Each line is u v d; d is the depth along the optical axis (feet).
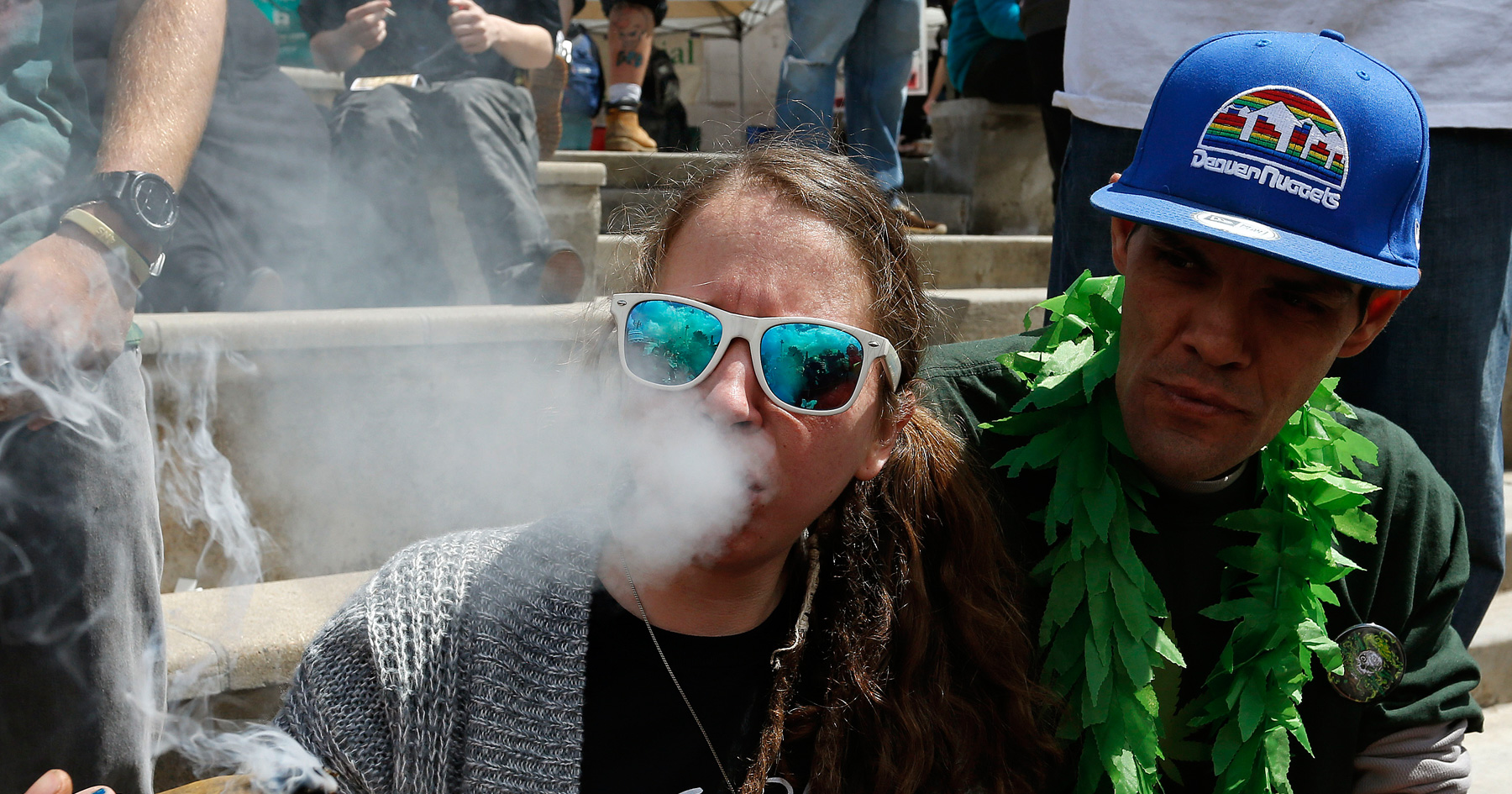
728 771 2.96
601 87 15.19
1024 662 3.51
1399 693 3.98
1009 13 13.07
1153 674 3.78
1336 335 3.34
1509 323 5.77
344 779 2.74
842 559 3.30
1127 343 3.57
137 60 3.82
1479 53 5.19
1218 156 3.26
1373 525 3.76
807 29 10.87
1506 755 6.63
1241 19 5.49
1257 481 3.93
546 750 2.78
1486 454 5.64
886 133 11.86
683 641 3.01
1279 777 3.65
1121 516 3.68
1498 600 8.00
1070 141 6.22
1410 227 3.34
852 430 2.85
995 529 3.61
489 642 2.84
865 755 3.15
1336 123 3.19
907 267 3.18
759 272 2.78
